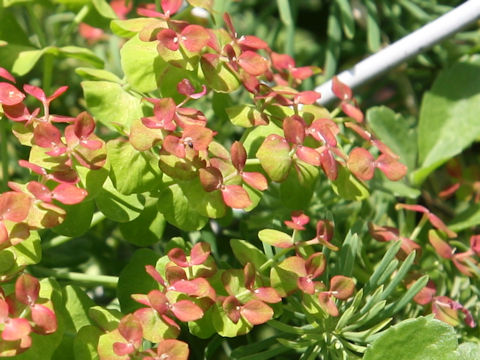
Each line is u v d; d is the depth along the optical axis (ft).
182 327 1.09
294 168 1.04
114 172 1.01
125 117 1.05
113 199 1.03
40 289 1.00
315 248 1.12
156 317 0.98
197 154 1.00
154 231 1.06
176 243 1.04
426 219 1.11
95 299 1.16
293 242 1.01
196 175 1.00
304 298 1.02
